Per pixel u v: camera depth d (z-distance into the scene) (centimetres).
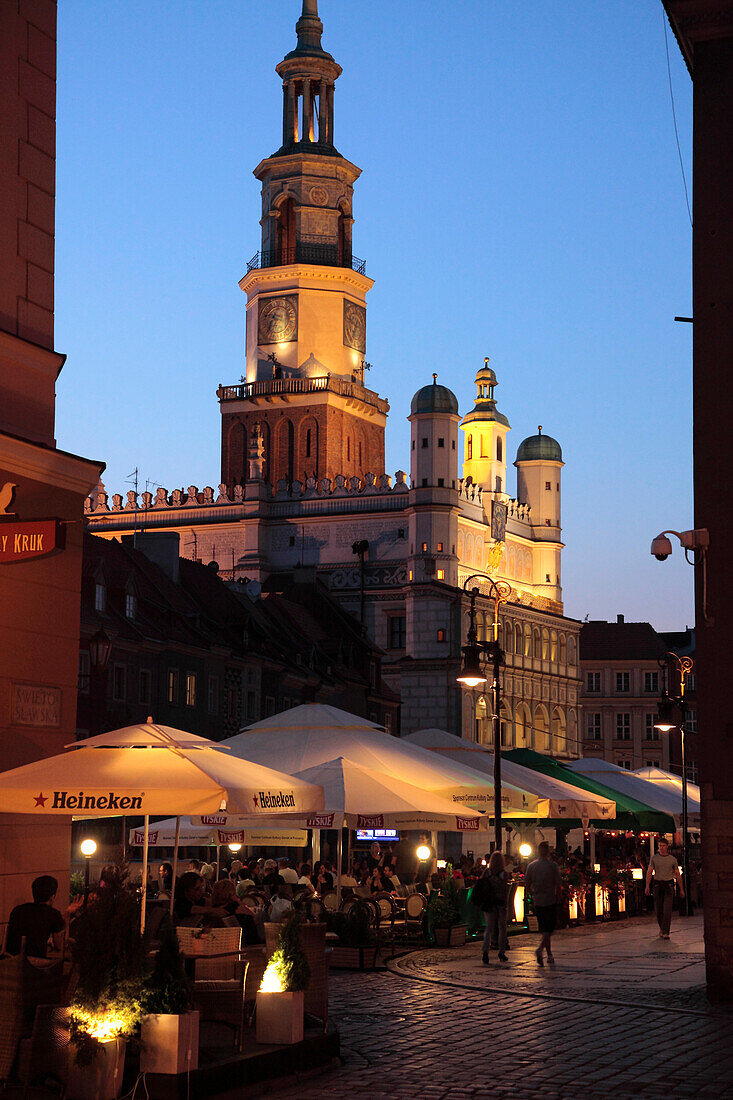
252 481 10650
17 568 1803
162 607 6012
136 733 1648
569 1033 1705
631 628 13450
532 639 11112
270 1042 1432
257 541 10575
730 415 2108
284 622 8238
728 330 2122
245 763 1752
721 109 2153
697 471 2114
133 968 1241
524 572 11538
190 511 10788
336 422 11438
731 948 2017
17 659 1795
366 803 2619
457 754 3747
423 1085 1360
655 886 3322
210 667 6312
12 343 1855
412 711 9931
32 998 1241
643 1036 1677
